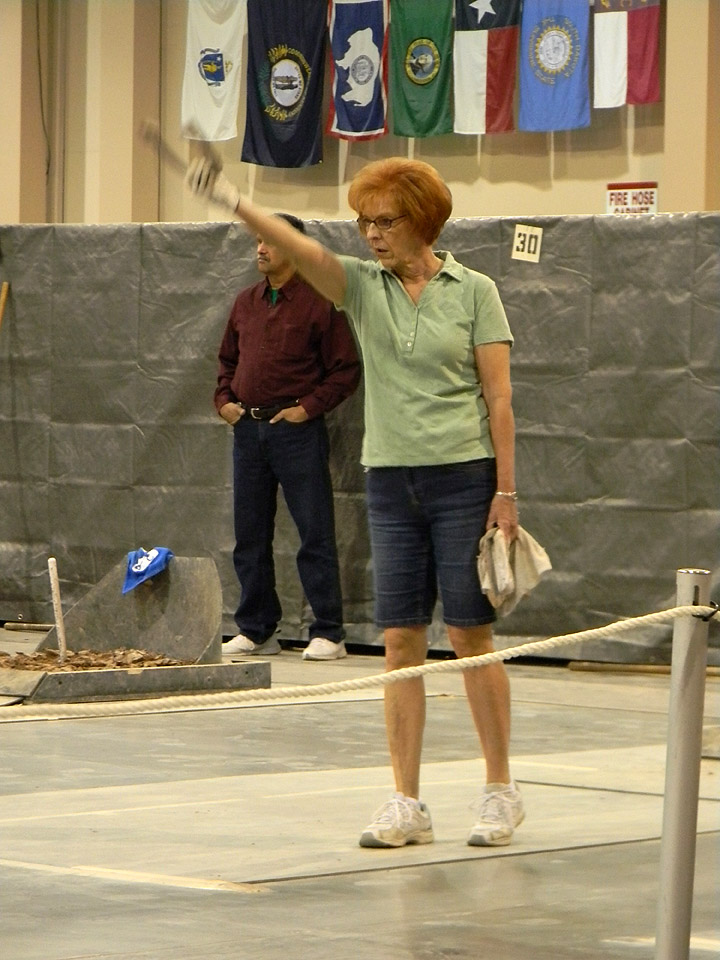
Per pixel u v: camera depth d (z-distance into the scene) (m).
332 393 28.80
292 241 13.82
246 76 44.47
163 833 14.45
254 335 28.98
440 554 14.51
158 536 31.42
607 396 28.28
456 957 10.26
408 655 14.60
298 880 12.62
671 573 27.89
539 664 29.06
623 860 13.57
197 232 31.19
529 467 28.83
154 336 31.48
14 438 32.53
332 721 22.08
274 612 29.89
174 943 10.52
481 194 42.78
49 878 12.53
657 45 39.56
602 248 28.31
